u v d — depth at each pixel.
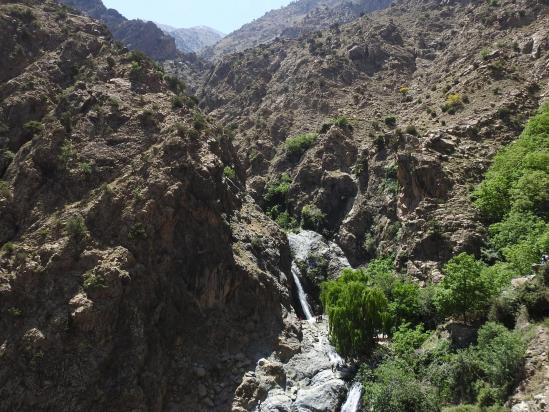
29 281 38.22
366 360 38.06
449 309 35.12
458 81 74.81
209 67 162.62
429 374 31.55
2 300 37.41
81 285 38.22
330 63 108.56
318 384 38.44
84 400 34.66
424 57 108.81
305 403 36.69
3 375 34.66
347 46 114.69
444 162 54.50
